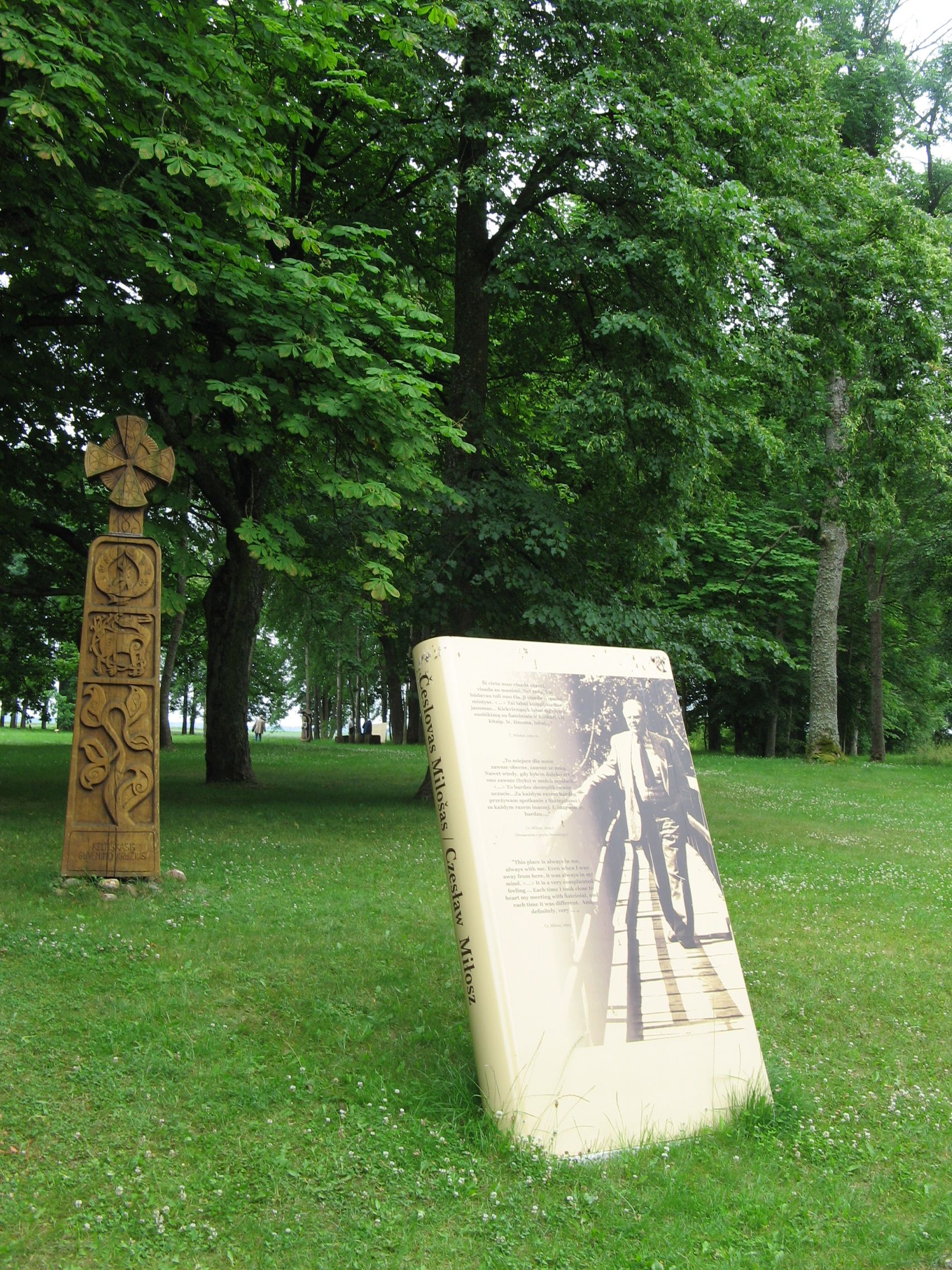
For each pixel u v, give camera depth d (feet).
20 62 26.03
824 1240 12.61
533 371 59.93
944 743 143.33
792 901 31.99
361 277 46.55
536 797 15.99
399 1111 15.37
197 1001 19.21
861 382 55.26
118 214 31.50
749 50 52.60
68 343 41.93
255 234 32.42
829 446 63.77
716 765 90.43
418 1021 19.07
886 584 113.19
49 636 76.02
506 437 54.08
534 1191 13.32
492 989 14.73
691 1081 15.62
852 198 54.65
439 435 42.47
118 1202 12.58
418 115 46.14
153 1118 14.70
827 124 56.24
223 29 35.12
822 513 58.95
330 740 165.78
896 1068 18.81
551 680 16.97
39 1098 15.01
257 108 34.55
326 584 62.34
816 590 99.96
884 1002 22.35
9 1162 13.33
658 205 44.01
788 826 50.72
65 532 51.52
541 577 47.78
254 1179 13.29
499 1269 11.64
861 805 61.77
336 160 54.60
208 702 61.11
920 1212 13.53
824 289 51.96
